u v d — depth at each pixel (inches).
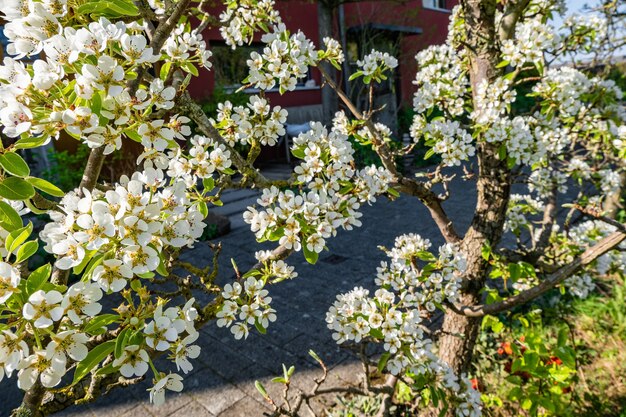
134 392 136.8
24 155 292.8
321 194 57.7
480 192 102.7
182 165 56.4
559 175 134.0
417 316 71.0
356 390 83.4
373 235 266.5
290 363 147.3
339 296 78.7
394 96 513.3
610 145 123.7
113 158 301.1
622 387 130.6
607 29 125.1
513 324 156.6
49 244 35.8
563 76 106.3
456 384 84.0
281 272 63.6
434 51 121.0
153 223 35.8
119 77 35.2
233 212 314.7
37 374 33.5
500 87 93.0
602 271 134.4
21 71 35.1
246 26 85.3
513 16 99.0
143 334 37.4
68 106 35.4
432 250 239.1
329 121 463.2
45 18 35.9
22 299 33.6
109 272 34.8
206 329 169.2
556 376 97.7
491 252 100.7
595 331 154.8
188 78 58.8
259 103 68.9
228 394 134.4
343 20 474.6
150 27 59.6
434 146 95.5
